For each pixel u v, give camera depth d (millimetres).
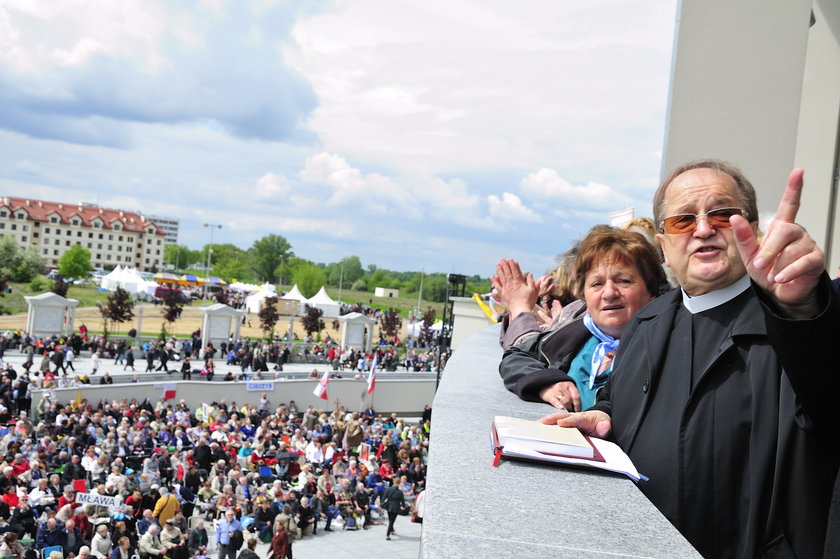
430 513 1283
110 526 16219
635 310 2625
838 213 5027
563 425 1903
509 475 1573
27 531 15273
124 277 55875
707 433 1611
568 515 1320
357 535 20734
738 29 5863
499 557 1092
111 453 21094
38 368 37594
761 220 1815
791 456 1457
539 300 4215
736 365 1632
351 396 37094
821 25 5133
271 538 19062
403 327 105688
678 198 1759
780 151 5582
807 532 1432
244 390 33500
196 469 21031
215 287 114750
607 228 2750
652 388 1781
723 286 1717
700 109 6047
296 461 25141
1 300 94375
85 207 192000
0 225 174625
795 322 1187
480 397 2549
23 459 18234
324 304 64750
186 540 16406
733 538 1565
